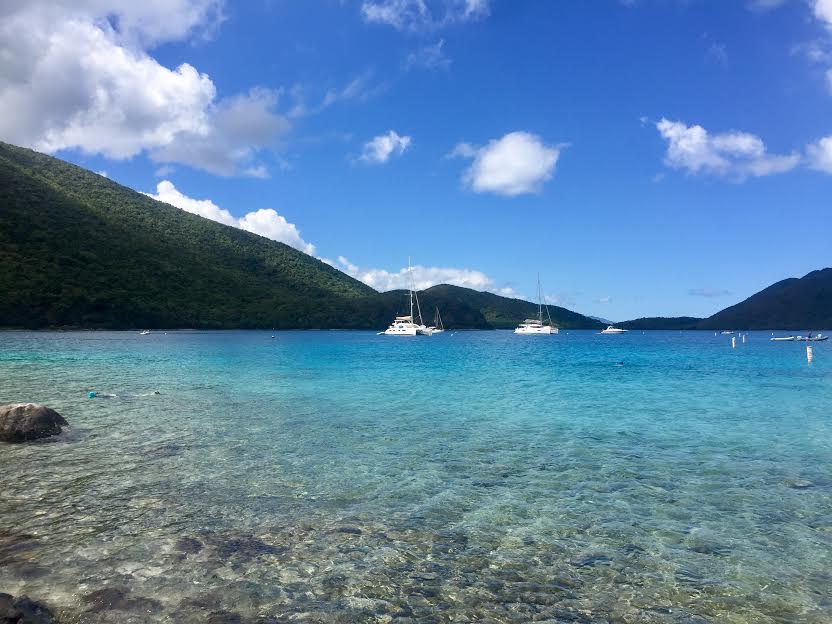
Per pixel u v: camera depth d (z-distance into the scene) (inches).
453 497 383.2
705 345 3804.1
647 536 315.3
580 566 275.0
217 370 1443.2
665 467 468.4
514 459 494.0
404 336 5541.3
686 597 244.5
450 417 717.9
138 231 7278.5
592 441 571.8
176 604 228.2
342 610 227.5
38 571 257.1
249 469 451.8
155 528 316.8
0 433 542.9
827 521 340.8
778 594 248.4
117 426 634.2
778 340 4911.4
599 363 1872.5
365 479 425.7
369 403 845.8
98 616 216.5
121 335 4163.4
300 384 1117.1
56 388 979.3
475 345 3659.0
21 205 5654.5
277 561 274.1
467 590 247.6
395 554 285.6
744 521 340.5
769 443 566.3
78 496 375.6
